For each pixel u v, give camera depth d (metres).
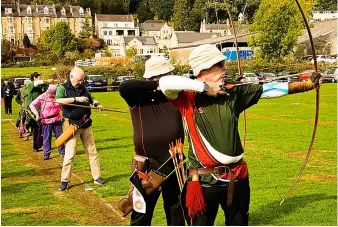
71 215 7.21
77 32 133.88
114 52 113.50
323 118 19.16
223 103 4.52
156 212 7.18
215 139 4.47
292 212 6.88
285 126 16.89
